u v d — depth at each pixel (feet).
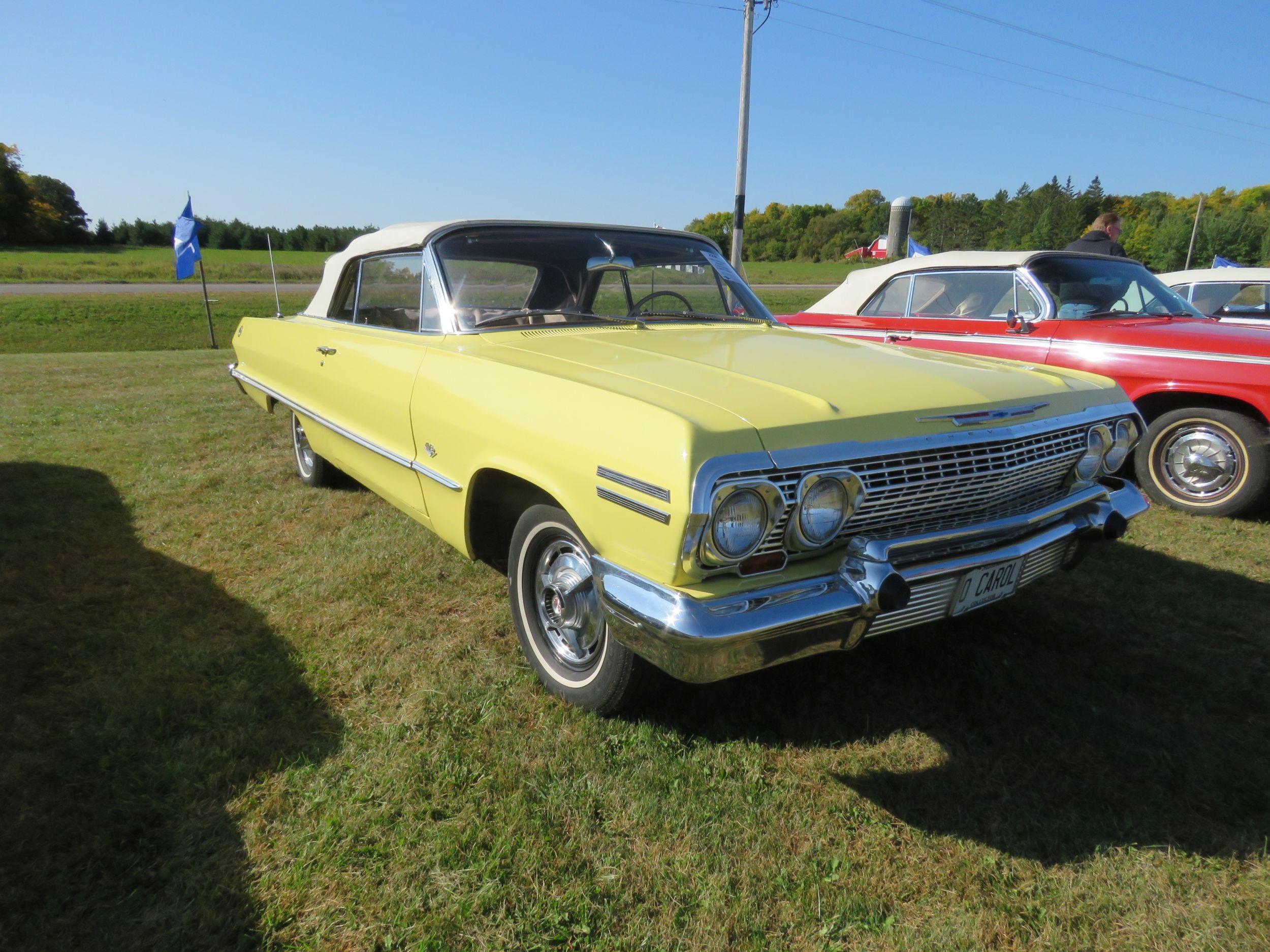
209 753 7.64
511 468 8.27
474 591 11.53
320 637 10.12
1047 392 8.57
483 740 8.02
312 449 15.31
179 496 15.70
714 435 6.38
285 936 5.74
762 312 12.57
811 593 6.72
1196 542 13.92
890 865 6.51
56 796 7.02
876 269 20.89
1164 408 16.12
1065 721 8.55
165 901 5.99
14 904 5.90
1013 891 6.26
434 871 6.33
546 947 5.68
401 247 11.43
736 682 9.23
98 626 10.23
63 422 22.43
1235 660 9.85
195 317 84.07
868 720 8.54
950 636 10.45
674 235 12.71
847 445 6.84
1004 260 18.10
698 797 7.26
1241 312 21.38
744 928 5.88
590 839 6.71
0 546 12.78
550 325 10.59
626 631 6.91
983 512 7.98
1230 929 5.91
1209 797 7.36
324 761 7.64
